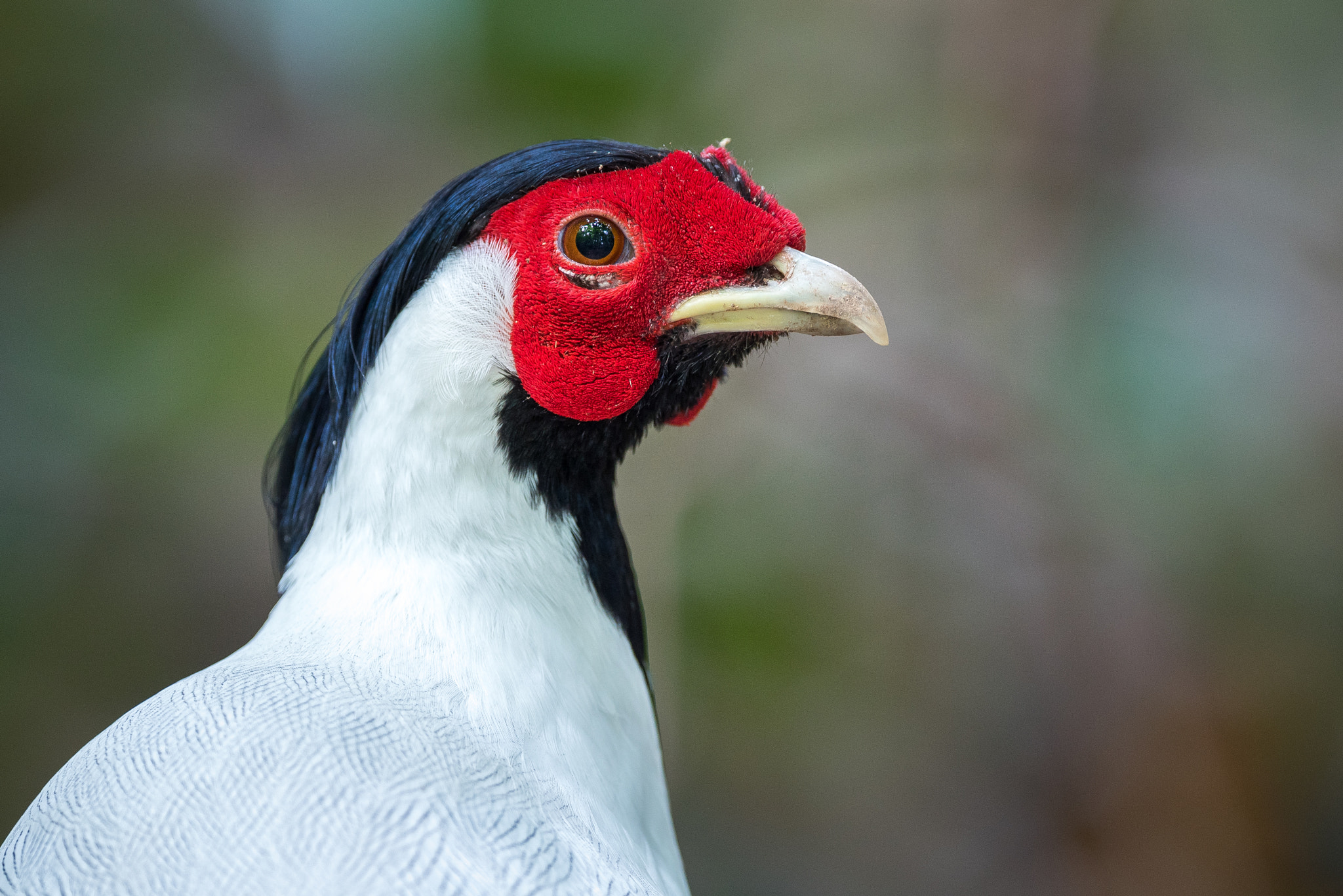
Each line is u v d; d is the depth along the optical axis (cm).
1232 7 1373
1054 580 1274
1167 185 1363
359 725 450
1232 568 1234
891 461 1337
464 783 446
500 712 493
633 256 546
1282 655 1240
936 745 1354
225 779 424
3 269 1281
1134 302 1308
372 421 528
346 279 1363
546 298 532
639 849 529
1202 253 1326
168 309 1295
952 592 1317
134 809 423
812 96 1461
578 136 1257
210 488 1377
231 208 1380
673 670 1327
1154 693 1258
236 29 1342
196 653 1420
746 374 1375
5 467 1270
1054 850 1295
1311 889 1233
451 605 507
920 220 1404
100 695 1372
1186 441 1227
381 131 1395
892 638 1339
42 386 1255
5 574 1296
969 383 1327
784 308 561
